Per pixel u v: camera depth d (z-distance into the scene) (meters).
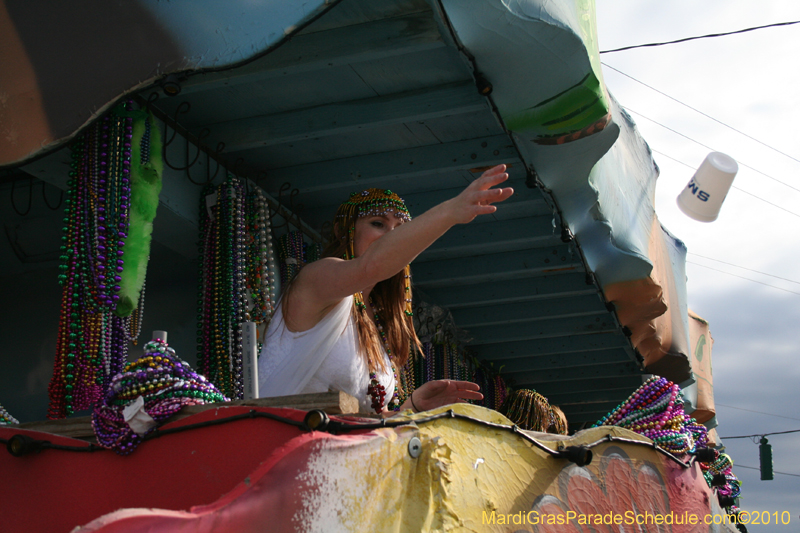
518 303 7.00
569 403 10.32
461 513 1.37
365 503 1.16
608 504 1.91
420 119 3.86
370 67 3.65
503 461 1.56
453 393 2.31
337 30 3.32
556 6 2.76
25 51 2.54
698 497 2.55
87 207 2.83
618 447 2.07
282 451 1.08
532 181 3.83
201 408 1.41
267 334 2.20
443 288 6.62
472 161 4.34
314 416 1.20
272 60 3.31
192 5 2.52
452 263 6.03
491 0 2.66
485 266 5.95
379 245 1.78
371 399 2.23
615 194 4.51
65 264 2.77
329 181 4.47
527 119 3.24
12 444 1.48
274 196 4.62
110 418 1.43
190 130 4.03
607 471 1.97
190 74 2.53
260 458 1.26
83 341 2.69
